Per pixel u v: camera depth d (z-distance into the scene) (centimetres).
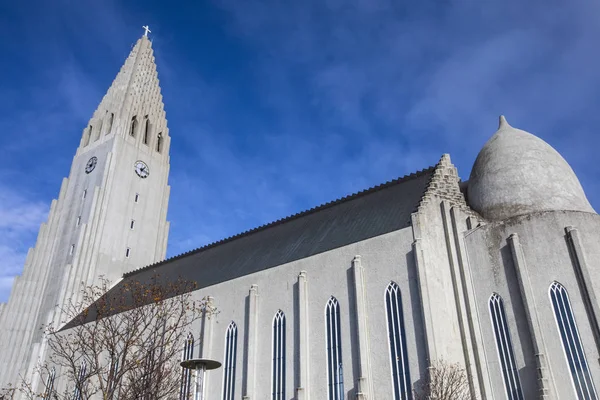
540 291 3809
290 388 4284
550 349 3616
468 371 3816
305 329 4397
